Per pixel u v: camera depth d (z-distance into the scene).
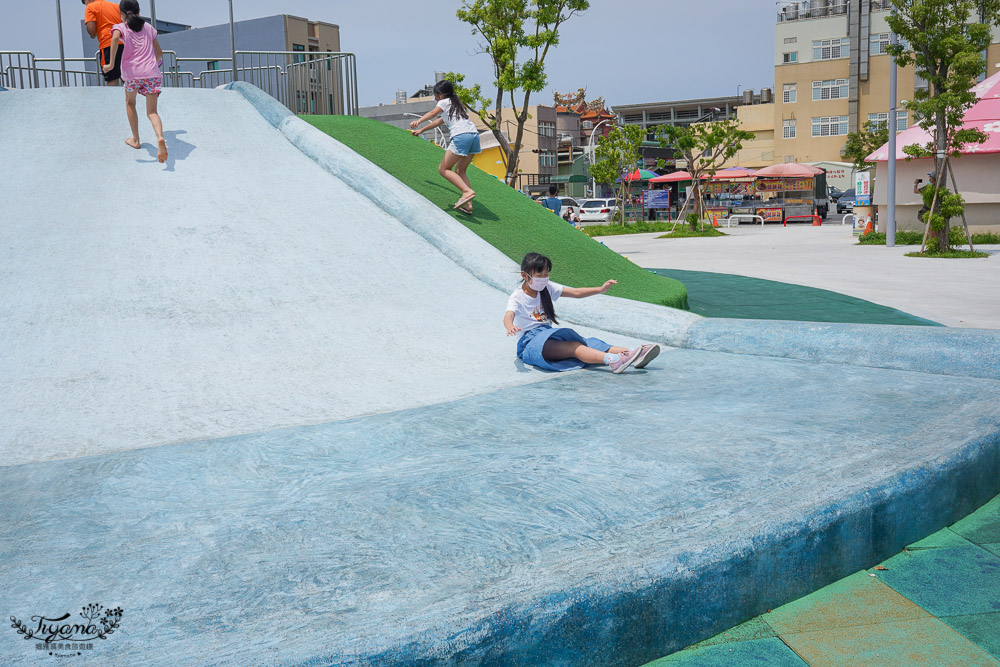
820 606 2.87
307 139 10.23
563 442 3.98
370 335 6.40
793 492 3.16
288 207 8.58
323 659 2.10
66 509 3.30
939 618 2.74
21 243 7.01
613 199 48.91
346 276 7.46
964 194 24.36
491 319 7.07
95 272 6.72
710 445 3.82
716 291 12.76
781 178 43.91
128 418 4.65
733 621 2.77
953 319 9.52
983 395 4.61
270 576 2.62
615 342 6.67
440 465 3.71
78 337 5.80
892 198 21.92
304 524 3.06
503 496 3.27
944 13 17.97
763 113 59.38
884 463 3.46
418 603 2.37
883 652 2.54
